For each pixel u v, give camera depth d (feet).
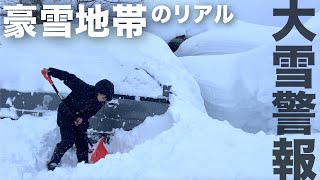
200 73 22.47
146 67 20.30
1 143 17.44
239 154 13.98
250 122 20.75
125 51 21.01
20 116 18.94
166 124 17.76
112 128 19.34
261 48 22.09
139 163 13.93
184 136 14.98
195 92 20.66
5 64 19.74
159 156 14.06
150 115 19.26
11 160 16.69
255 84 20.94
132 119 19.31
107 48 21.07
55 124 18.56
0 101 18.98
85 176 13.75
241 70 21.86
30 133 18.08
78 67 20.01
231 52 27.17
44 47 20.80
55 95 18.98
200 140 14.60
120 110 19.33
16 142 17.63
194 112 18.08
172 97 19.10
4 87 18.99
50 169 16.92
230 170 13.21
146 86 19.61
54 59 20.20
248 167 13.38
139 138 18.17
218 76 22.11
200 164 13.39
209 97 21.57
